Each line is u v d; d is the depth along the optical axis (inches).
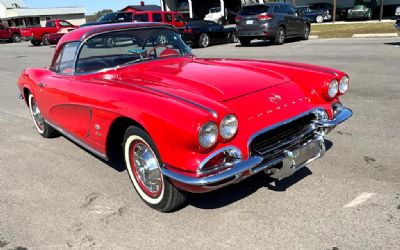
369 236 109.2
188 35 669.3
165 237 117.3
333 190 135.6
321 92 141.3
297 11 668.7
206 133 104.5
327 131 139.7
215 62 165.8
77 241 118.6
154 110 112.7
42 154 195.9
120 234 120.6
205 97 117.3
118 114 125.8
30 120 265.9
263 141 122.1
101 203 140.6
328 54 462.0
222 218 124.4
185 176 109.0
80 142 164.4
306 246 107.2
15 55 788.0
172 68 155.5
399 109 224.8
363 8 1035.3
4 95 363.6
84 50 160.4
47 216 133.9
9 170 176.9
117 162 178.1
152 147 120.7
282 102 129.0
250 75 141.2
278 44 625.3
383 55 424.8
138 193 138.5
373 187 135.8
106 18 706.8
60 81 166.2
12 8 2126.0
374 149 168.7
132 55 164.4
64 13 2165.4
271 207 128.2
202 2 1347.2
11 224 129.9
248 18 613.6
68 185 157.3
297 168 126.6
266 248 107.9
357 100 250.7
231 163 111.4
